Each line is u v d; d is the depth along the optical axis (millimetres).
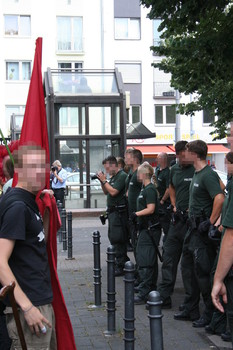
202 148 5879
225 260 3574
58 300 3867
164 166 9914
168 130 40312
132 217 7301
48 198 3885
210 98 11867
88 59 39031
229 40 8836
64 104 18781
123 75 39562
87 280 9062
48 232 3877
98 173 9125
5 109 38188
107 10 38969
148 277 7281
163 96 40000
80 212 19219
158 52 9875
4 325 4441
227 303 3650
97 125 18984
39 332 3359
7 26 38062
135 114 40000
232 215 3543
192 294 6367
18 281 3430
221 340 5641
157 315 3605
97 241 7250
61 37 38656
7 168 5207
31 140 3965
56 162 17172
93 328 6316
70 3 38562
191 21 8797
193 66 9539
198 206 5887
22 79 38344
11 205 3404
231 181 3691
